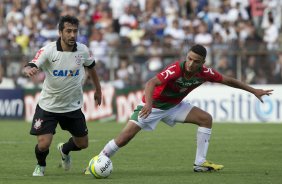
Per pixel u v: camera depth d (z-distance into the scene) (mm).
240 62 69812
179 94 30734
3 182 28000
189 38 79250
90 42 80125
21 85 74000
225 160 36875
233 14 83438
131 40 81750
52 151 41812
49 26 83438
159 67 71438
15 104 71875
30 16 86938
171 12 84125
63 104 30484
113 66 72625
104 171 29125
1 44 83875
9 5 91500
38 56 29453
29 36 84312
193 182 27922
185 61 29875
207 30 80750
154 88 29641
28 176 30328
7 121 70562
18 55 74125
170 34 79438
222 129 58438
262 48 69812
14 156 38750
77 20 29375
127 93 70125
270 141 47500
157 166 34406
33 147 43656
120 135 30609
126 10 85000
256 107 67562
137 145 45000
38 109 30484
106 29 81812
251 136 51469
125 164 35219
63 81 29984
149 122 30922
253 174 30688
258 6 84125
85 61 30500
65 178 29453
